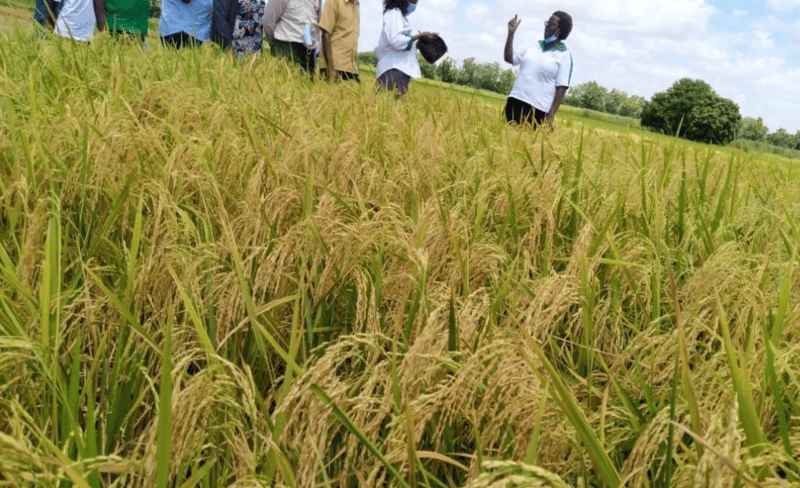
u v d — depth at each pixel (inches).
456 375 60.7
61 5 317.1
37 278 81.5
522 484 42.1
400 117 193.6
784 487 44.1
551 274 100.0
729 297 89.1
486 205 117.3
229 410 59.3
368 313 76.1
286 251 80.8
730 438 44.4
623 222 128.8
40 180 103.7
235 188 116.6
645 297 99.5
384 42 338.0
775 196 161.2
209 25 372.8
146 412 68.3
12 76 177.3
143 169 104.1
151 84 171.2
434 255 93.5
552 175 133.0
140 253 89.7
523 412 59.0
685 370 52.5
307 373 53.1
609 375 70.6
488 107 301.4
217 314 78.6
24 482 44.6
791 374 60.6
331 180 120.5
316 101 203.3
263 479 51.0
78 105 145.6
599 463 50.6
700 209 133.8
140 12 335.0
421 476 60.1
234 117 162.2
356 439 58.9
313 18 353.7
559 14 338.0
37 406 63.9
